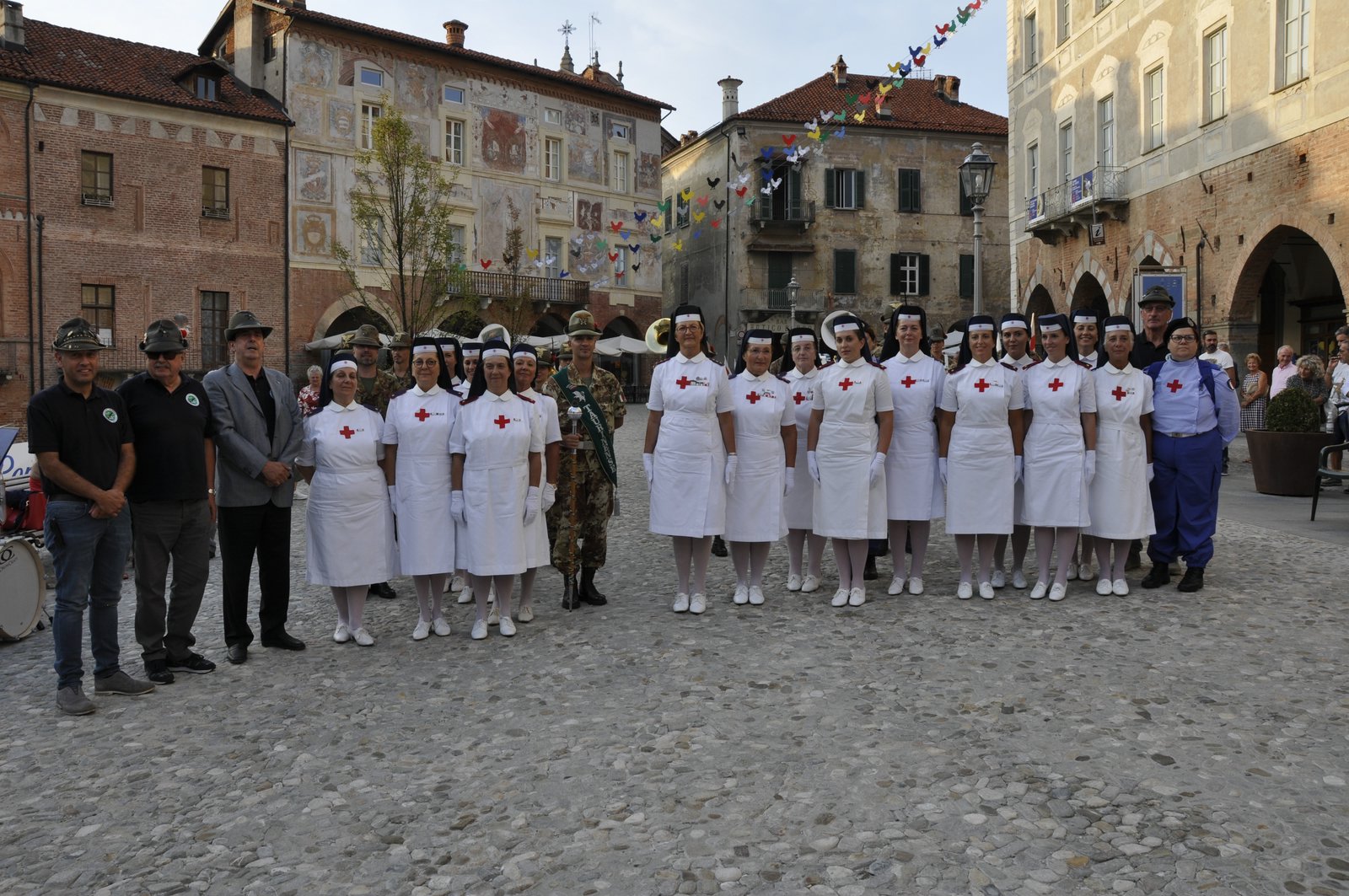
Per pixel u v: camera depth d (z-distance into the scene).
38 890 3.71
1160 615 7.28
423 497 7.25
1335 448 11.34
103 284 30.45
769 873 3.67
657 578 9.35
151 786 4.66
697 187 46.72
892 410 7.97
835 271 44.28
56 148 29.52
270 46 34.69
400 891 3.64
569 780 4.59
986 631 6.96
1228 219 20.86
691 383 7.81
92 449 5.89
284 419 7.00
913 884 3.56
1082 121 26.80
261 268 33.38
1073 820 4.01
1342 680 5.64
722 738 5.04
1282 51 19.30
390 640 7.35
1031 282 30.03
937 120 45.31
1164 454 8.14
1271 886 3.48
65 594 5.85
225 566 6.87
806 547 10.75
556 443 7.68
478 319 37.22
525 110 39.97
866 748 4.82
